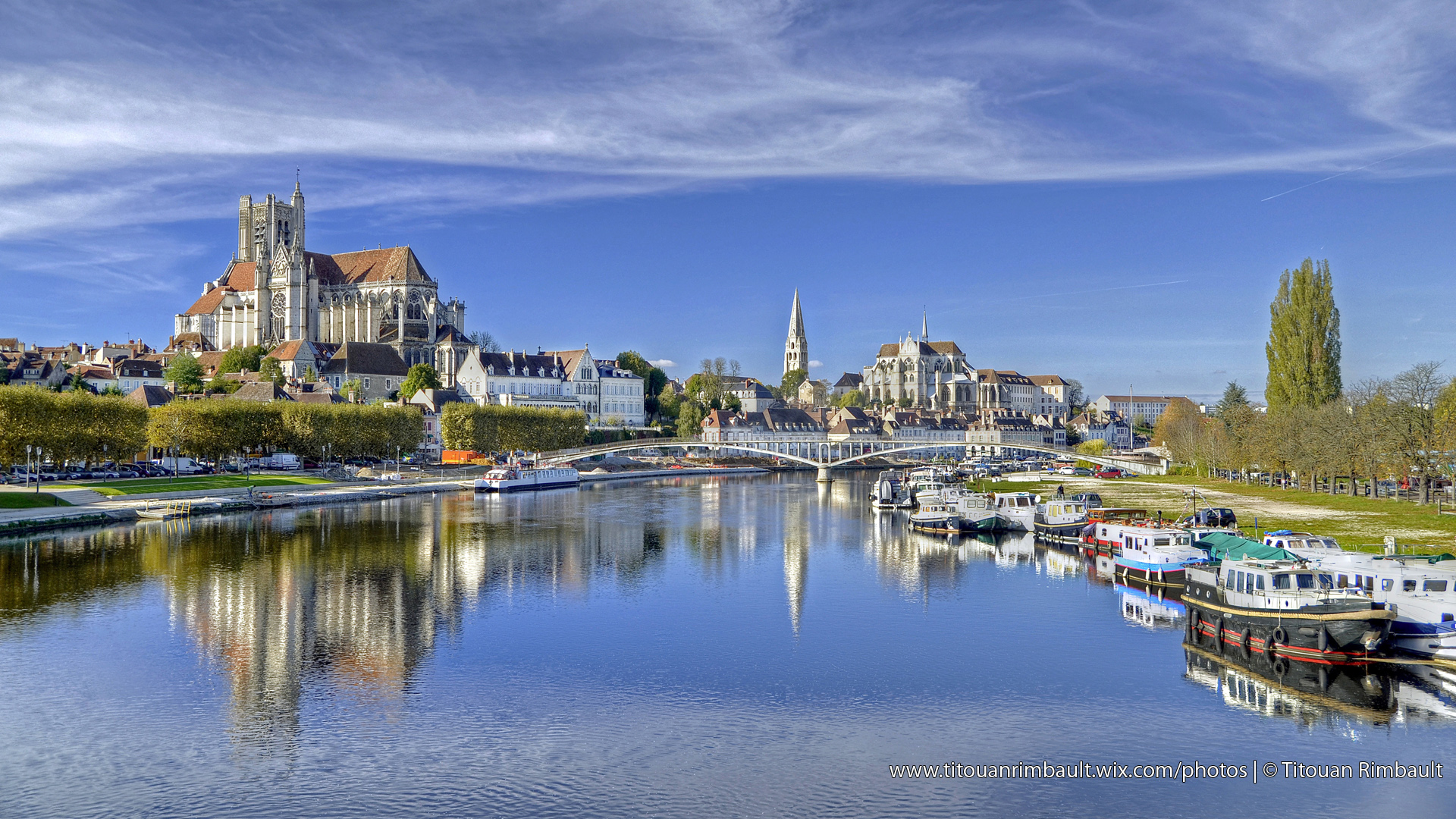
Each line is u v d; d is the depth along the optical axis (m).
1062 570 92.44
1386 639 53.41
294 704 51.59
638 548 106.94
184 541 104.62
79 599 75.25
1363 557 62.44
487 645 63.62
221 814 39.22
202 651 61.44
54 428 130.75
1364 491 145.88
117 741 46.47
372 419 197.25
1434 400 121.06
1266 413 157.50
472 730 47.97
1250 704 51.00
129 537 106.50
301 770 43.19
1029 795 40.97
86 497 127.44
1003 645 63.41
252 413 173.25
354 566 92.19
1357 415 128.38
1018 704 51.66
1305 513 111.62
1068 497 136.88
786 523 132.75
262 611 72.56
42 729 47.94
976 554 103.75
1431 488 127.94
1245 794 40.88
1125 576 83.12
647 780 42.19
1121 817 39.09
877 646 63.22
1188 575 65.06
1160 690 53.56
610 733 47.56
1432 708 49.91
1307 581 57.81
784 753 45.31
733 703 52.03
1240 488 157.62
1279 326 152.50
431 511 143.12
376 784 41.81
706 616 72.12
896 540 115.00
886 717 49.84
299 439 181.75
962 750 45.53
